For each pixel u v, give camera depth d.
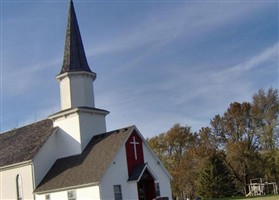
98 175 38.84
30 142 48.97
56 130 47.78
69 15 50.97
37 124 53.00
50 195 42.25
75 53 48.81
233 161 75.94
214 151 77.31
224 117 79.81
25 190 45.06
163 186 45.66
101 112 47.97
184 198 85.31
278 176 73.06
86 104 47.16
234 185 70.81
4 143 53.69
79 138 45.31
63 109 47.59
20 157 46.69
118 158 41.12
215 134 80.38
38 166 45.16
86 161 42.62
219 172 69.81
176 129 91.25
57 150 47.41
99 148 43.34
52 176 44.19
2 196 47.44
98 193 38.19
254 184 70.31
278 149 73.12
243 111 78.06
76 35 49.94
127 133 43.09
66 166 44.28
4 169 47.62
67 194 40.69
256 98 76.94
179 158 90.50
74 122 46.19
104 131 48.19
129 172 41.81
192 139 91.25
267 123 75.38
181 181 82.88
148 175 42.84
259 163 74.00
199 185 71.62
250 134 77.12
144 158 44.19
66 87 47.56
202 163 75.94
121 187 40.53
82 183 39.31
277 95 75.62
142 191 43.34
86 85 47.75
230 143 75.50
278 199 42.66
